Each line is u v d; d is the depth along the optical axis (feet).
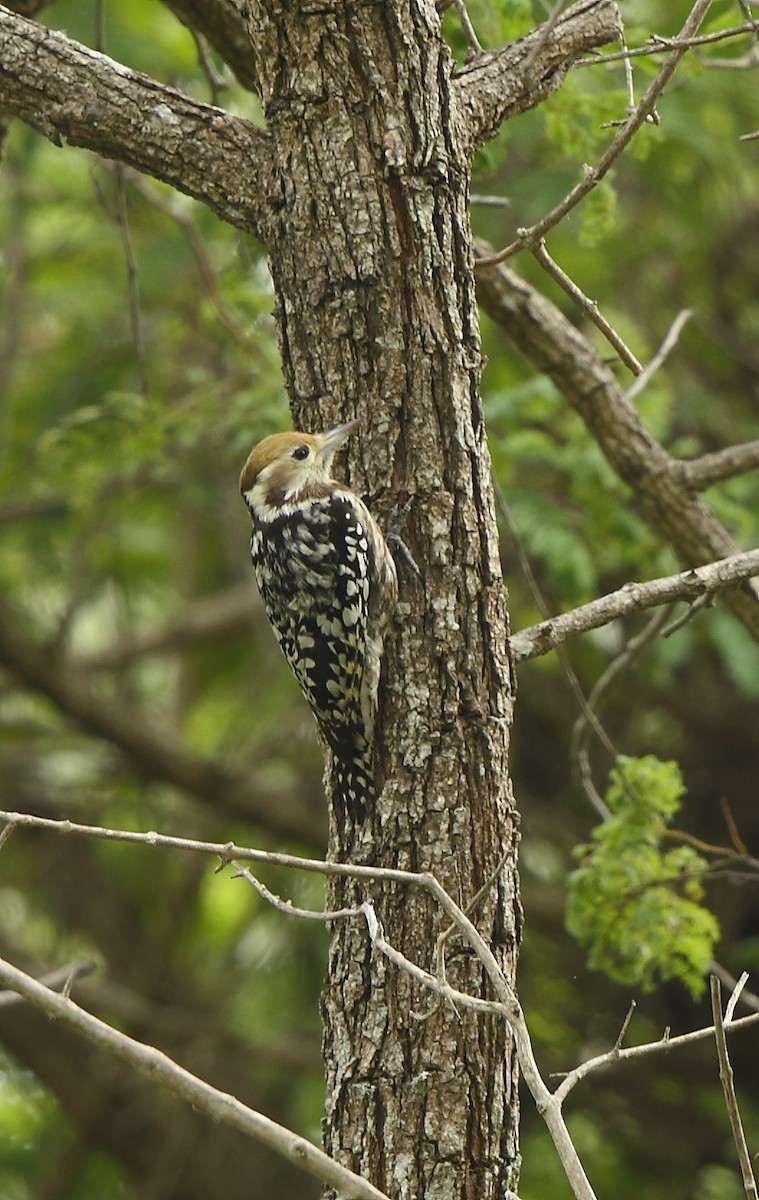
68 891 60.80
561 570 39.70
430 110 21.57
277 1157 58.03
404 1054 20.59
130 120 22.50
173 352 52.54
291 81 21.63
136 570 56.85
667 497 34.32
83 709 50.88
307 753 56.44
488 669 21.74
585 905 31.01
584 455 39.60
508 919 21.22
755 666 43.50
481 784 21.39
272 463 27.07
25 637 50.03
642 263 52.44
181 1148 56.90
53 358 54.34
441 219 21.71
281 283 22.29
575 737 32.04
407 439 21.74
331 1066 21.15
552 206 45.19
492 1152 20.53
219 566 62.59
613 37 24.79
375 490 21.81
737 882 30.89
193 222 43.47
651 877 30.76
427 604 21.61
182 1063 56.70
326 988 21.59
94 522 51.01
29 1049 57.57
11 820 18.53
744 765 52.06
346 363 21.84
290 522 25.89
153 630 59.41
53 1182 56.80
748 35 31.50
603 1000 52.06
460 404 21.85
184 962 60.59
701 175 47.83
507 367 48.57
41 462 45.09
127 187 46.09
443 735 21.40
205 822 59.62
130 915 61.62
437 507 21.71
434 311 21.70
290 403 22.90
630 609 23.91
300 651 24.79
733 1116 17.98
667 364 52.90
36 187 50.11
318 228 21.70
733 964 50.26
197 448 46.68
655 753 53.11
